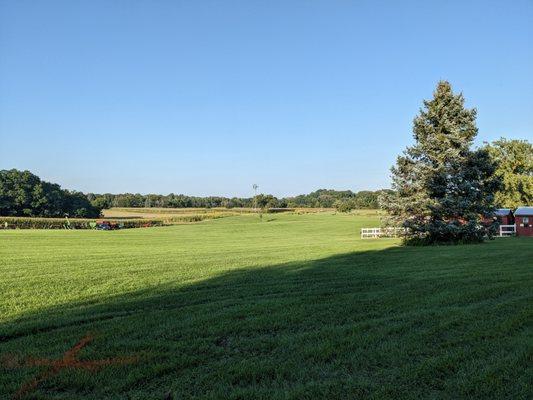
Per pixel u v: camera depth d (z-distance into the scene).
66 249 27.20
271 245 30.92
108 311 9.34
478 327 7.38
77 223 67.69
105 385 5.28
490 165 30.50
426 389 5.05
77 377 5.49
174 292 11.51
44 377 5.51
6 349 6.73
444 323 7.60
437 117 30.80
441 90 30.81
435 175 29.86
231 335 7.34
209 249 27.17
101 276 14.50
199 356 6.26
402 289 11.21
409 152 30.91
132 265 17.73
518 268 14.60
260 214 105.38
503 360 5.83
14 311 9.41
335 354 6.28
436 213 29.55
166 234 48.81
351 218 88.19
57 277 14.30
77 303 10.21
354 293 10.80
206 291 11.55
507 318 7.87
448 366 5.66
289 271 15.31
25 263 18.58
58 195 104.12
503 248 22.81
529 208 46.59
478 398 4.81
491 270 14.23
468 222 28.95
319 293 10.95
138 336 7.32
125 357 6.24
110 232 50.50
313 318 8.30
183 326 7.88
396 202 30.55
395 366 5.78
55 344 6.95
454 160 29.75
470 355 6.07
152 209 125.44
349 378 5.37
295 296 10.67
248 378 5.50
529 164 65.88
